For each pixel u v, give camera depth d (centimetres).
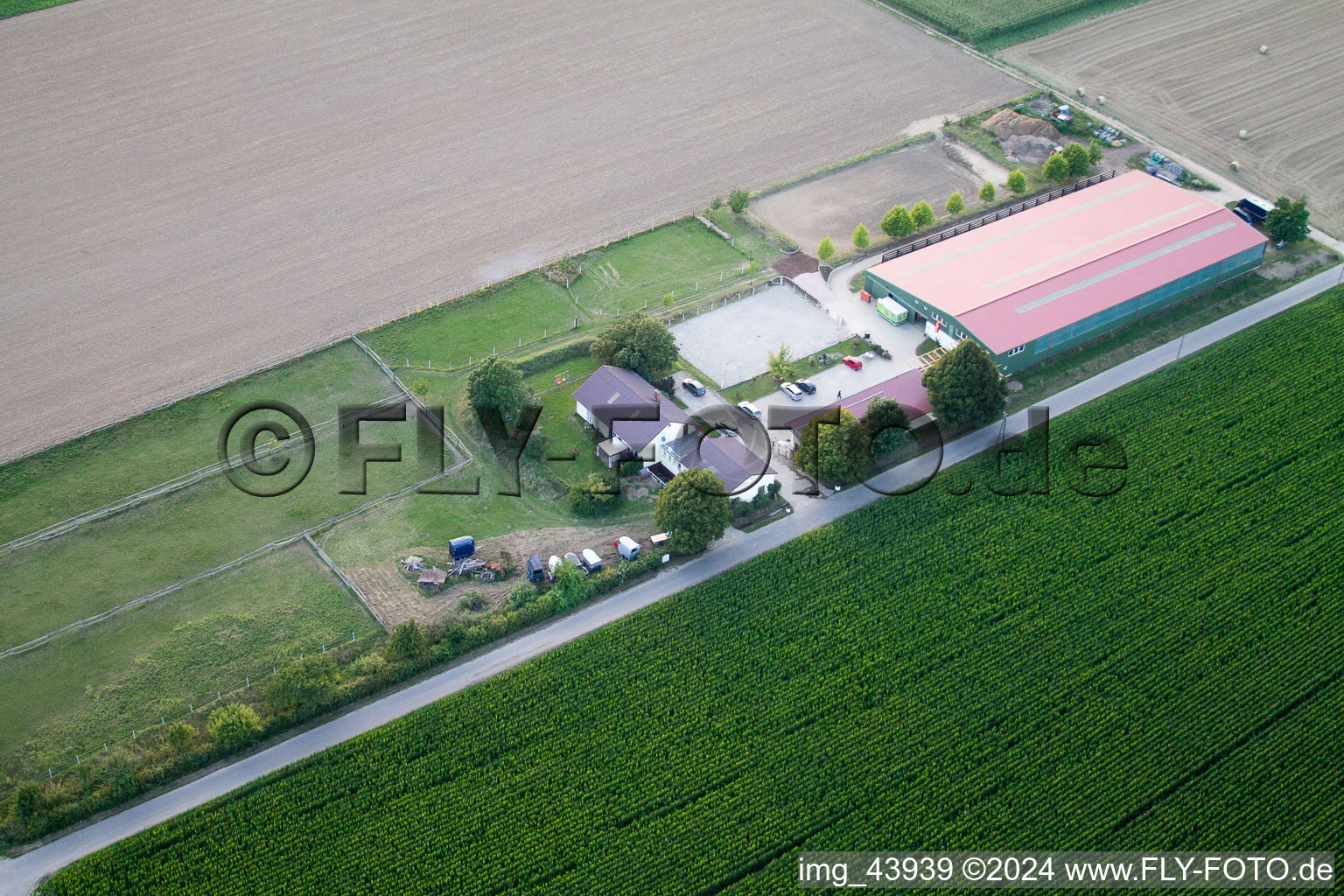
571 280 17712
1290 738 11825
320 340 16550
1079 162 19588
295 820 11025
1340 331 16962
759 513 14325
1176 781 11475
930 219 18600
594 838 10944
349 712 12038
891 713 12025
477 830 10988
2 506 13962
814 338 16925
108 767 11331
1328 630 12862
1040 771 11544
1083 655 12619
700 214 19188
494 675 12419
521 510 14388
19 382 15588
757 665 12481
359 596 13200
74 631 12694
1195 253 17575
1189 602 13175
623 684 12262
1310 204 19475
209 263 17712
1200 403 15812
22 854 10775
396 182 19525
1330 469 14838
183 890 10462
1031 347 16212
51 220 18375
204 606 13038
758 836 11012
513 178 19775
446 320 16988
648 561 13538
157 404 15362
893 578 13425
